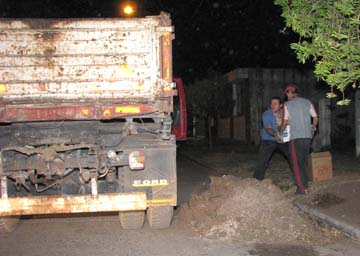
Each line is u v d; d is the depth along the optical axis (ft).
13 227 15.99
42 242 14.64
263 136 22.17
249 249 13.71
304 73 45.93
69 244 14.39
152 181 14.97
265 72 46.09
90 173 14.71
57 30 14.43
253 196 16.25
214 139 56.90
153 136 15.34
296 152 19.57
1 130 14.88
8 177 14.75
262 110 45.96
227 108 48.49
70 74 14.53
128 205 14.24
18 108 14.38
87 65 14.56
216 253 13.37
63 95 14.56
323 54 12.33
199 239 14.74
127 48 14.58
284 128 19.92
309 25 12.67
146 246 14.08
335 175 22.89
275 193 16.70
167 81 14.67
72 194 15.76
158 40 14.62
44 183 15.24
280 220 15.35
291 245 14.11
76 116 14.52
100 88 14.61
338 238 14.82
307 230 15.06
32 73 14.43
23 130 14.96
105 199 14.15
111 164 14.76
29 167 14.48
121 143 15.12
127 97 14.69
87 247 14.07
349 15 11.87
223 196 17.17
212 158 36.01
